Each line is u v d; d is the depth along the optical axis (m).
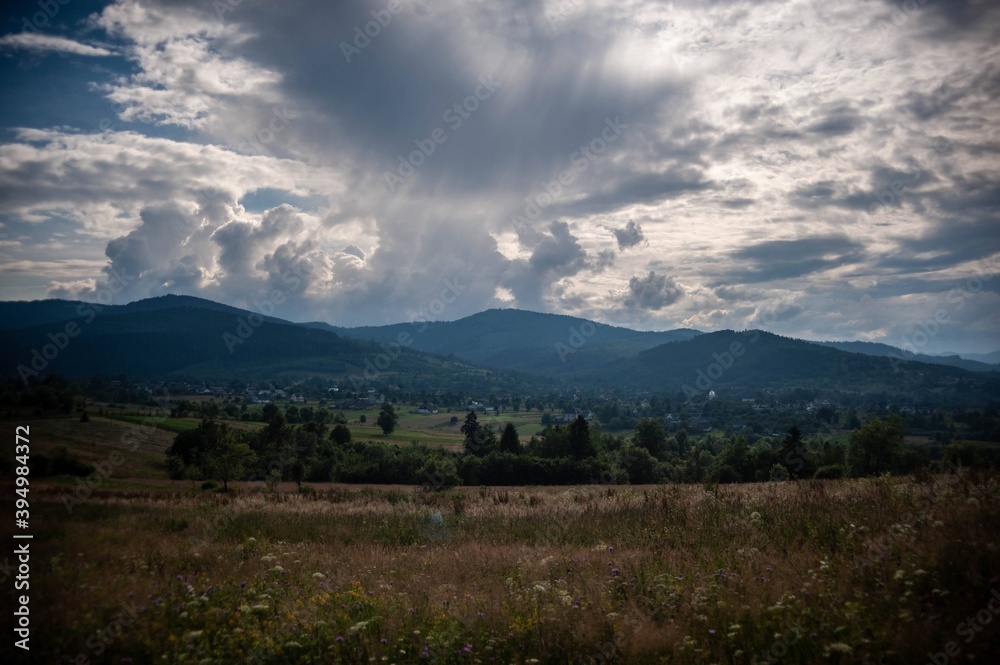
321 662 6.83
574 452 73.12
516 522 18.39
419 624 7.66
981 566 7.38
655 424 83.56
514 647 6.80
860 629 6.36
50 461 51.66
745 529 11.74
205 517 20.94
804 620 6.73
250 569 11.52
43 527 15.86
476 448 77.25
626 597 8.25
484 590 9.29
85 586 9.30
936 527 9.08
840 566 8.23
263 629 7.84
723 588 8.01
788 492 15.49
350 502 29.06
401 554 13.27
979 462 15.93
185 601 8.91
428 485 45.91
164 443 74.12
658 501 16.64
